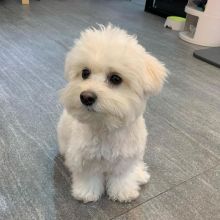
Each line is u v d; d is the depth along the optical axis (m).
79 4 1.25
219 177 0.45
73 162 0.37
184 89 0.69
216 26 0.94
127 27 1.04
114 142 0.34
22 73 0.67
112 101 0.30
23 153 0.46
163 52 0.87
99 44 0.31
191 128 0.56
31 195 0.39
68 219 0.37
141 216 0.38
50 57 0.76
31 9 1.11
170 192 0.42
